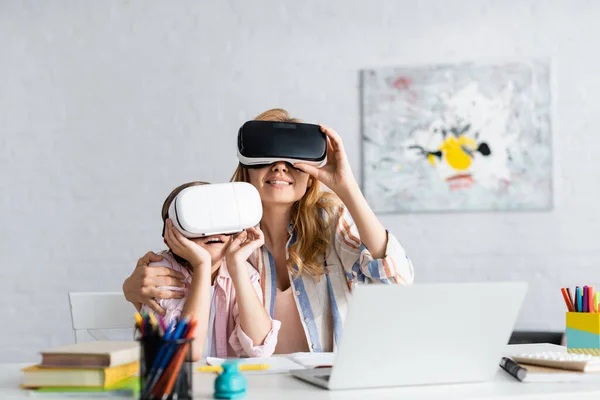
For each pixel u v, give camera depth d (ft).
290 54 11.12
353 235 5.57
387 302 3.28
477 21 10.90
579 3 10.80
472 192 10.73
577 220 10.66
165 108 11.25
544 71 10.72
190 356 3.14
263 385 3.54
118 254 11.19
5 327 11.21
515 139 10.70
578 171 10.69
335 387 3.40
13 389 3.45
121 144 11.27
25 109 11.37
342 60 11.04
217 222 4.75
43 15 11.44
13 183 11.34
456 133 10.77
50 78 11.38
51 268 11.23
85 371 3.29
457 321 3.45
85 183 11.28
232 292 5.34
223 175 11.15
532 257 10.69
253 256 5.64
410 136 10.83
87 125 11.32
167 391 3.02
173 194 5.31
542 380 3.64
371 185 10.85
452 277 10.75
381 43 11.01
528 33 10.83
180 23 11.28
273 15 11.18
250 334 4.87
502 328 3.54
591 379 3.64
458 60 10.89
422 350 3.46
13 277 11.25
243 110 11.16
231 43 11.21
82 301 5.68
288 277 5.69
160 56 11.28
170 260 5.21
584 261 10.62
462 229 10.77
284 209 5.54
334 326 5.46
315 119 11.04
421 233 10.82
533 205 10.65
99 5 11.38
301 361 4.20
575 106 10.73
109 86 11.32
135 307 5.22
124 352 3.42
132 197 11.22
